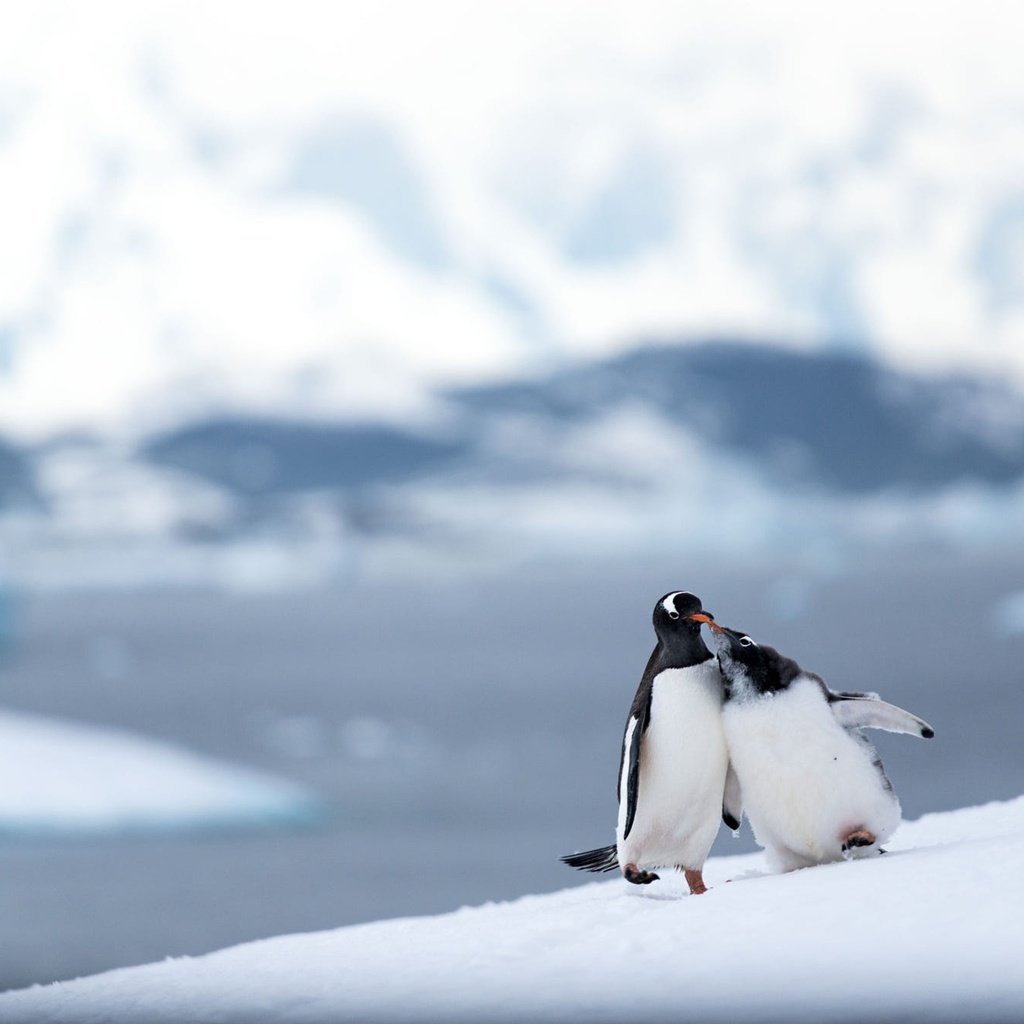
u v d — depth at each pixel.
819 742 19.66
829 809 19.80
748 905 17.52
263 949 21.59
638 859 20.89
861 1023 12.37
